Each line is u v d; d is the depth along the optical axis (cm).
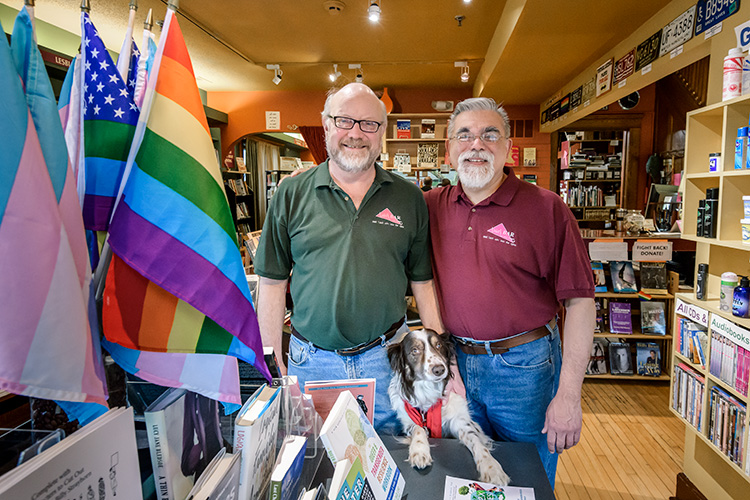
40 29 428
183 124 78
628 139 698
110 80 78
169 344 77
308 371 165
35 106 63
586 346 163
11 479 44
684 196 259
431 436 149
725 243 218
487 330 172
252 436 80
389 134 691
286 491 87
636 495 251
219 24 422
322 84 651
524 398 172
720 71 238
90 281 69
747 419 202
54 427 75
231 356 81
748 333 204
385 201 165
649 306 393
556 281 169
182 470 76
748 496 212
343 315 157
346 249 158
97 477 55
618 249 374
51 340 58
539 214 168
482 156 166
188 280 75
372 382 125
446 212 182
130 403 84
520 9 314
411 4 376
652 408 353
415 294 188
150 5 385
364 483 99
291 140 1223
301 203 165
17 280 55
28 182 57
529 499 113
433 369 143
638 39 338
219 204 81
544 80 505
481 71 565
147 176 75
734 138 219
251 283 217
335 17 405
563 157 700
